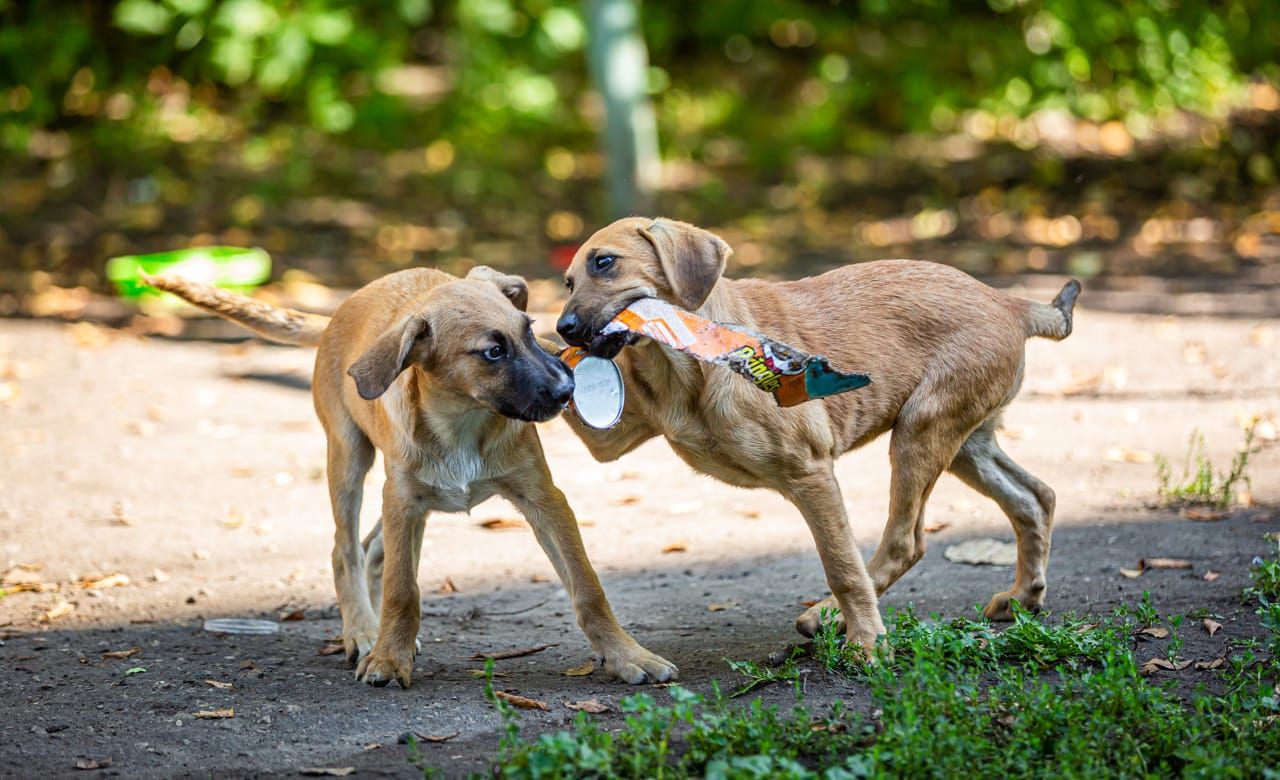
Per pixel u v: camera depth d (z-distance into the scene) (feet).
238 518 33.94
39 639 26.43
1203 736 19.17
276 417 42.32
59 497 35.47
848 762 18.19
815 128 76.84
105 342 49.96
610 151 65.26
